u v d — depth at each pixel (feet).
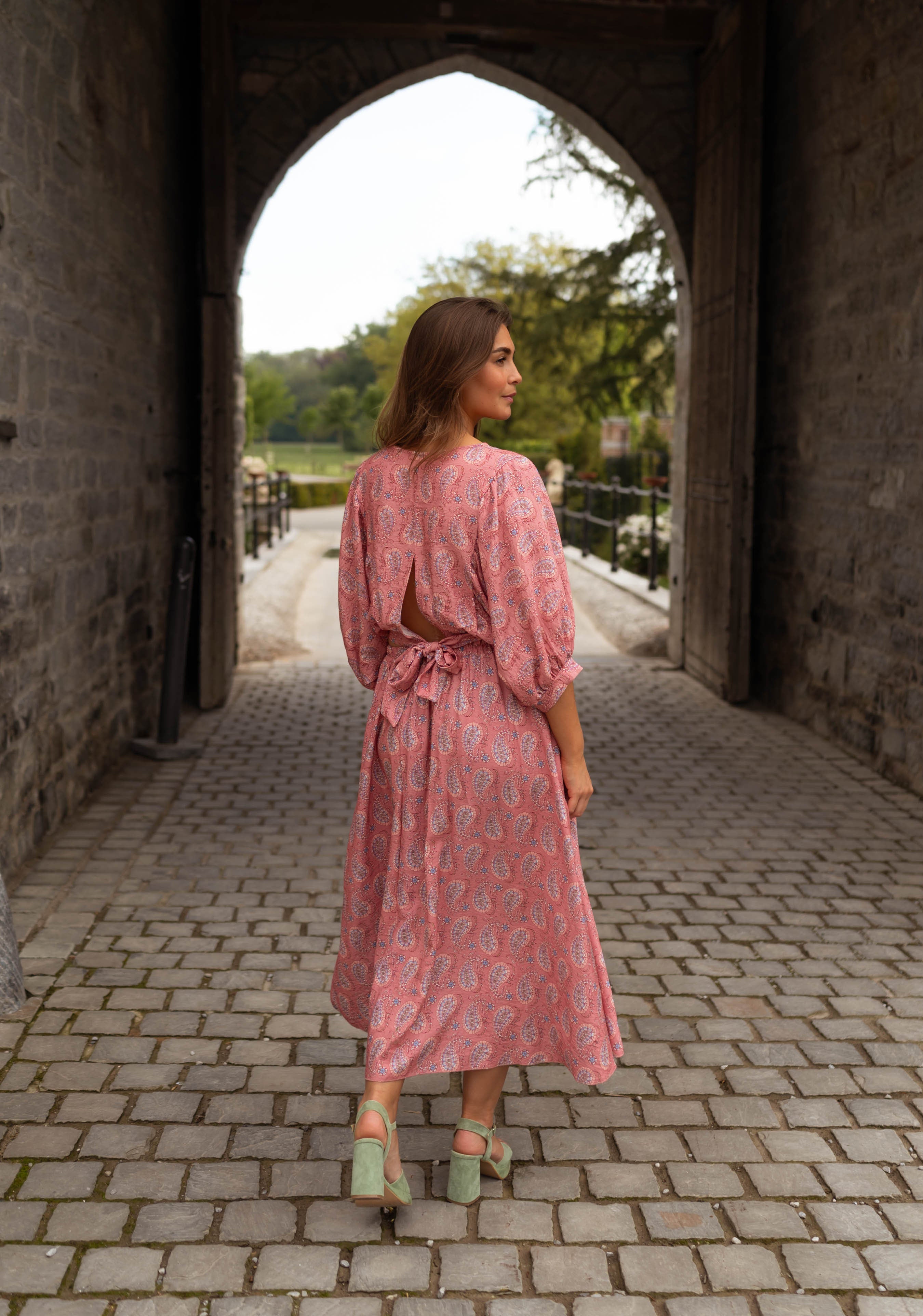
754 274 20.15
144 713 18.48
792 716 20.15
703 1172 6.77
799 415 19.81
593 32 22.13
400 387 5.98
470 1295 5.69
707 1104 7.56
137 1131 7.07
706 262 22.59
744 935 10.45
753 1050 8.30
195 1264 5.86
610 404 46.91
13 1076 7.70
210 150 20.01
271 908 10.99
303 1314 5.53
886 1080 7.89
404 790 5.99
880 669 16.42
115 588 16.24
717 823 13.94
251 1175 6.64
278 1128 7.15
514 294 46.37
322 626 30.50
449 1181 6.44
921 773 15.10
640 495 36.35
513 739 5.92
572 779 6.05
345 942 6.46
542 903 6.11
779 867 12.34
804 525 19.53
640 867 12.31
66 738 13.65
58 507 13.06
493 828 6.00
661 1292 5.73
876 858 12.67
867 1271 5.91
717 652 21.97
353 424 257.55
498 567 5.62
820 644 18.81
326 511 84.17
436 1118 7.37
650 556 32.30
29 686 12.05
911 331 15.29
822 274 18.63
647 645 26.63
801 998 9.16
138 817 13.91
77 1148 6.87
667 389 45.55
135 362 17.43
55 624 13.01
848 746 17.62
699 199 23.17
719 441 21.58
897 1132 7.25
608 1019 6.16
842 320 17.80
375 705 6.24
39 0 12.14
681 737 18.70
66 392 13.38
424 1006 6.04
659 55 23.36
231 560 22.53
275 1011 8.79
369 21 21.58
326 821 13.96
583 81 23.35
